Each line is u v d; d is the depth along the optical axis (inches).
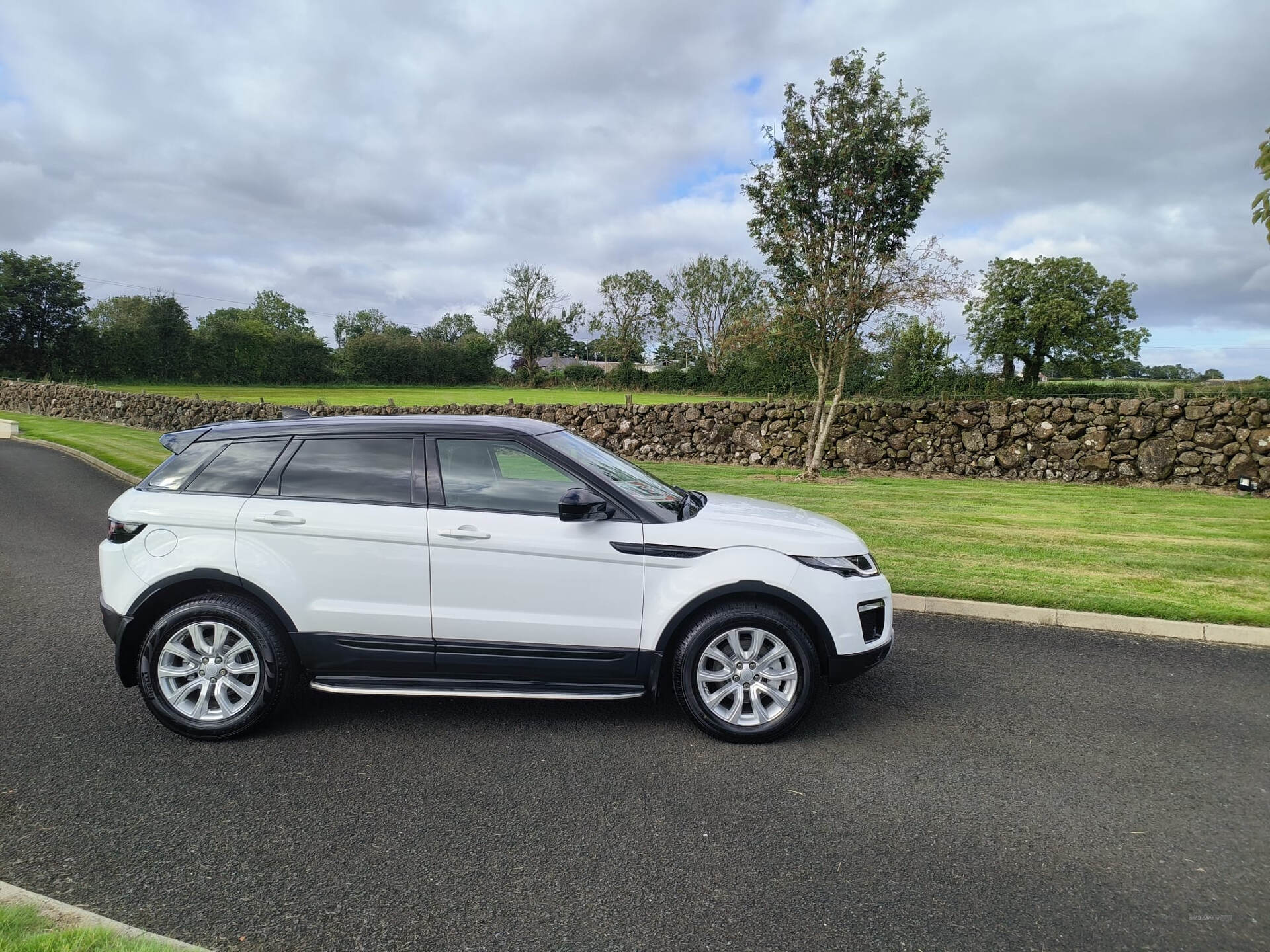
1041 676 192.1
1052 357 1978.3
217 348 2230.6
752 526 157.8
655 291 3176.7
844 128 525.0
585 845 115.6
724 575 149.7
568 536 150.9
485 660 152.9
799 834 119.0
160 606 157.4
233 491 159.2
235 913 98.8
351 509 154.6
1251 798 131.1
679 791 132.6
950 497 497.0
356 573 152.3
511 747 150.1
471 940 93.9
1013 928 96.4
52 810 124.9
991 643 219.1
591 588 151.0
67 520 411.8
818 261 550.9
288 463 161.3
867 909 100.3
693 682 151.9
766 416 721.6
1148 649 214.1
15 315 1942.7
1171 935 95.0
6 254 1974.7
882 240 529.3
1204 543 341.4
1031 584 266.5
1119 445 569.0
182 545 154.6
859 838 118.0
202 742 151.9
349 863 110.7
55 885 104.1
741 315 611.5
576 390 2359.7
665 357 3250.5
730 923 97.3
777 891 104.3
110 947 86.3
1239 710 170.6
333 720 163.6
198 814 124.0
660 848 115.0
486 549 150.4
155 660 150.6
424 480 157.8
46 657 198.5
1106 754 148.0
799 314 564.7
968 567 293.7
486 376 2755.9
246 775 137.9
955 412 626.8
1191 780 137.6
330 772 139.3
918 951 92.0
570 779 137.0
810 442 607.5
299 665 156.4
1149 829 121.0
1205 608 236.8
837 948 92.6
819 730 159.0
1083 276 1929.1
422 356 2645.2
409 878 107.0
